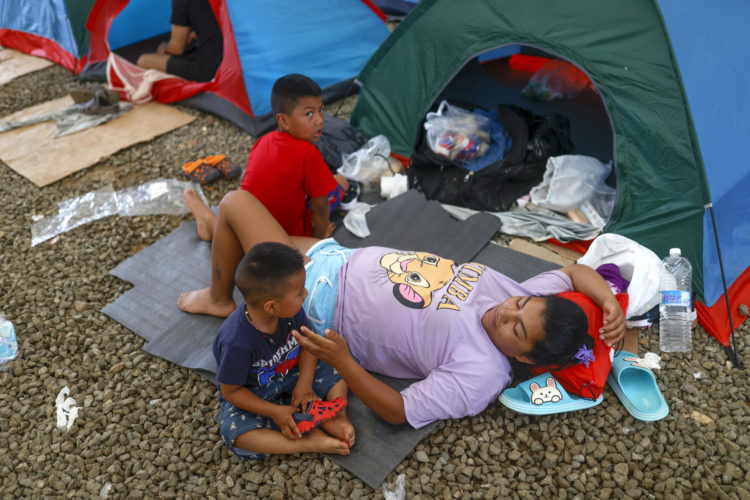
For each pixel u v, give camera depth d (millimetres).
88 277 3441
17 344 3014
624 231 3352
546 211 3676
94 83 5719
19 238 3783
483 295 2553
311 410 2318
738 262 3119
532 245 3527
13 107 5348
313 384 2521
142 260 3480
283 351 2318
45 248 3695
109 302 3250
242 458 2430
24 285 3389
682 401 2590
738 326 2941
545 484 2303
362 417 2521
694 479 2293
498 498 2264
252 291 2012
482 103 4871
